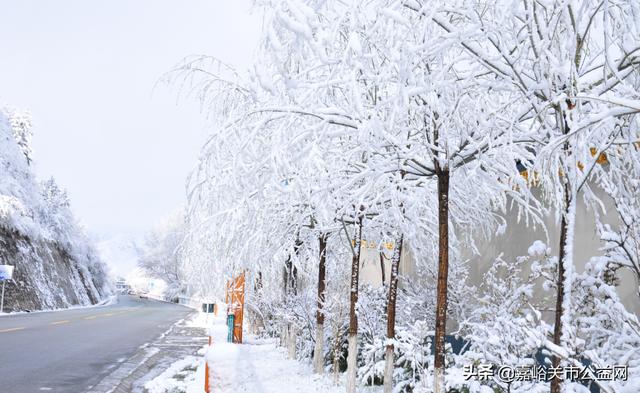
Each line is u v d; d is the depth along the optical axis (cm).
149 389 1032
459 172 717
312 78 609
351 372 877
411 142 601
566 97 456
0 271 3422
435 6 464
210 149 616
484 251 1131
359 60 486
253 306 2161
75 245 6950
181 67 729
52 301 4566
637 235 557
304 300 1399
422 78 508
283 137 588
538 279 929
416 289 1167
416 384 854
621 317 593
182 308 5769
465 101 554
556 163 477
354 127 601
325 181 641
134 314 3781
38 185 5431
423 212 851
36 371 1143
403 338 835
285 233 1025
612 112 418
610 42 444
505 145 524
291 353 1402
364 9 504
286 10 473
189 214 714
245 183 620
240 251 861
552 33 473
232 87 737
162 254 8181
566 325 452
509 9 477
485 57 506
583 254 821
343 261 1220
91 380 1082
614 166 567
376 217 848
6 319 2681
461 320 1079
